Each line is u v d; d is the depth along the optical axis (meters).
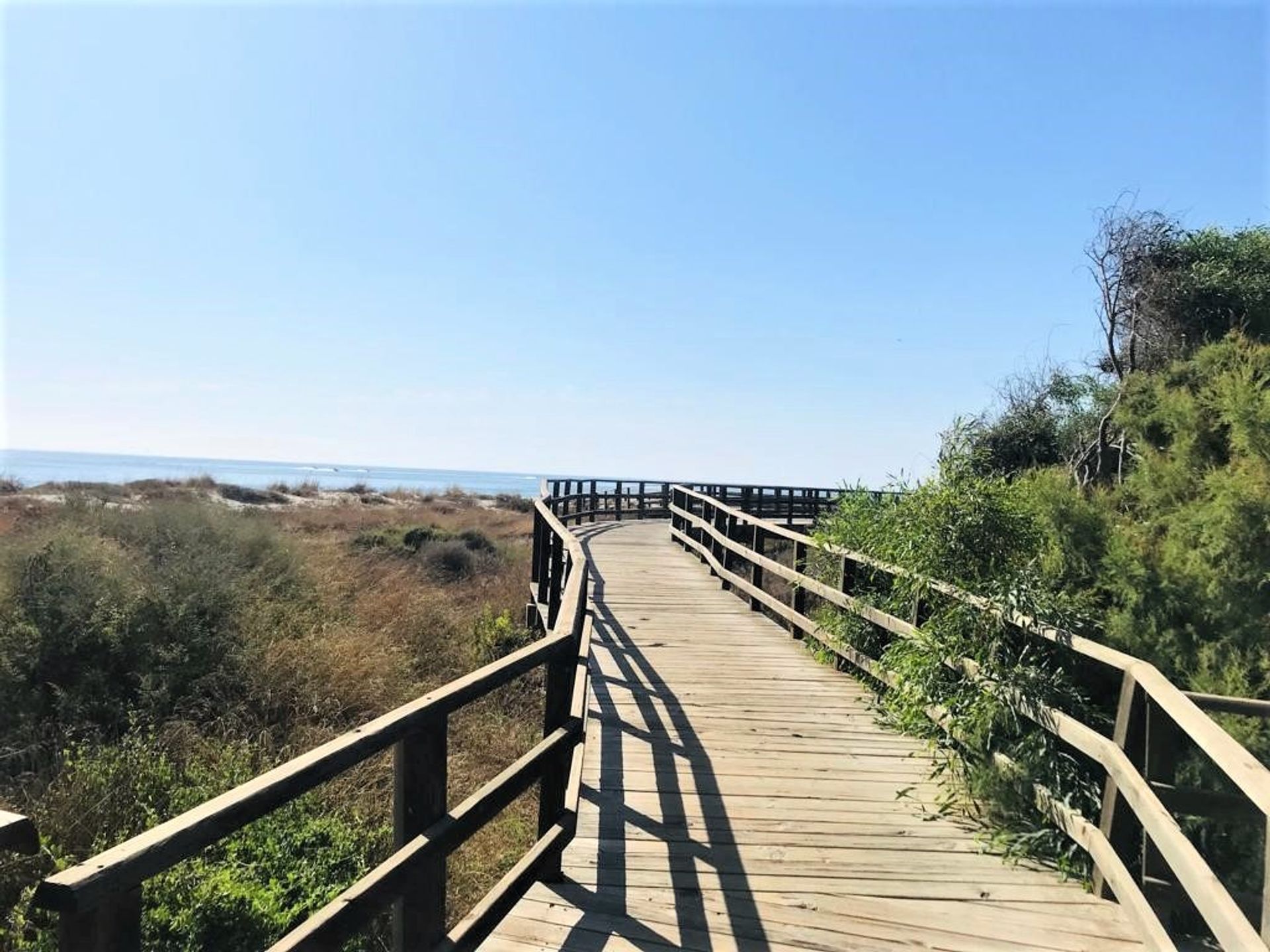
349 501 33.88
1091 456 9.66
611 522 22.20
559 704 3.37
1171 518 4.55
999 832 3.77
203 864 4.32
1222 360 5.30
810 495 25.52
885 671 5.77
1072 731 3.52
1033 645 4.21
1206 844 3.63
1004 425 12.66
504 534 24.58
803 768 4.68
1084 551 4.82
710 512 14.95
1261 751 3.70
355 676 7.84
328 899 4.13
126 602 7.55
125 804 5.21
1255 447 4.34
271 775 1.65
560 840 3.21
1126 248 9.45
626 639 7.92
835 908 3.13
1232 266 9.12
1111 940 2.93
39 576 7.52
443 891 2.34
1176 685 4.09
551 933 2.89
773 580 13.67
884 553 5.95
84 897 1.19
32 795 5.43
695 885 3.27
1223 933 2.20
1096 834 3.31
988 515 5.14
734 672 6.78
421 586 13.25
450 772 6.37
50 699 6.68
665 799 4.17
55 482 31.14
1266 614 3.94
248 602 8.85
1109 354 9.88
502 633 10.02
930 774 4.58
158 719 6.59
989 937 2.94
